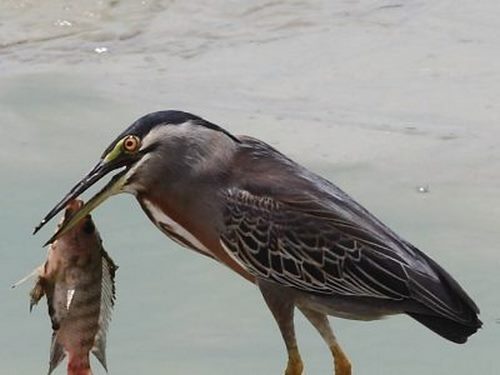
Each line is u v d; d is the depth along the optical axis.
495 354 13.01
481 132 16.73
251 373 12.74
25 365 12.98
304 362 13.10
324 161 16.22
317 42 18.86
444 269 12.92
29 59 18.72
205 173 12.62
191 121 12.63
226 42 18.98
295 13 19.50
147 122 12.52
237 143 12.83
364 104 17.42
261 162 12.73
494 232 14.77
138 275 14.23
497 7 19.56
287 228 12.48
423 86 17.75
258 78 18.08
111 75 18.28
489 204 15.30
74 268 11.52
